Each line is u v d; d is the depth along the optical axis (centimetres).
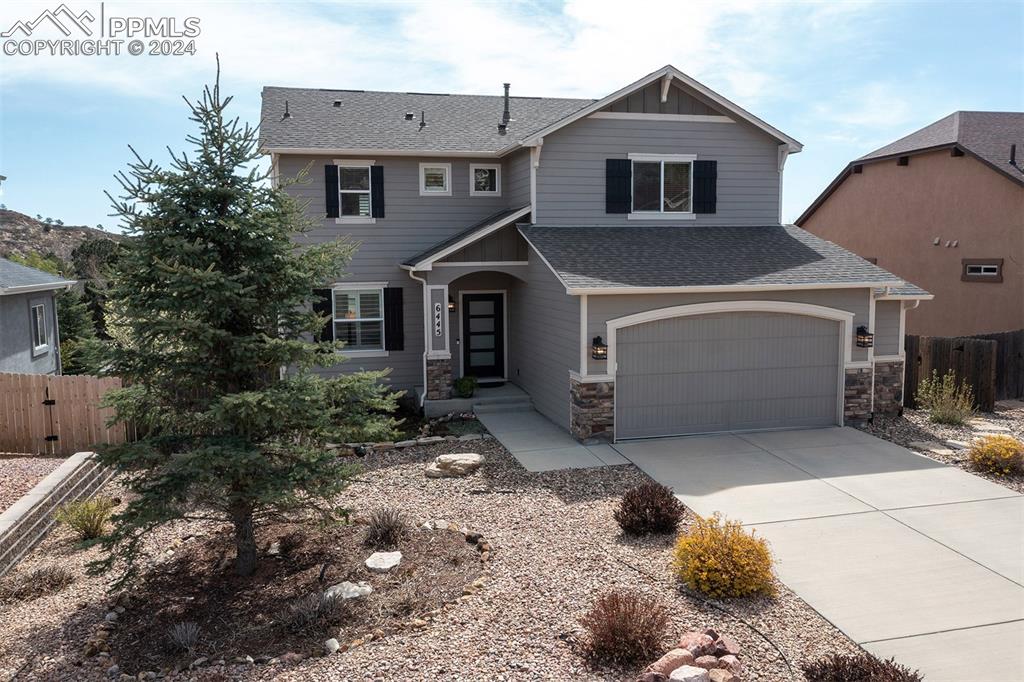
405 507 1118
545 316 1658
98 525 1045
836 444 1436
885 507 1084
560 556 906
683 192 1797
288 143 1797
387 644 699
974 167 2097
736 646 674
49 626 786
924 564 887
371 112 2041
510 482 1232
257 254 845
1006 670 660
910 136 2473
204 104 812
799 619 751
